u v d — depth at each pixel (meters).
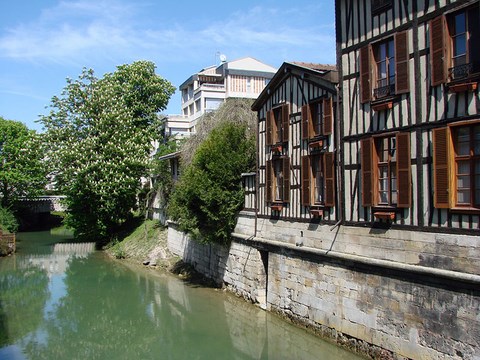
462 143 9.75
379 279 11.53
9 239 32.53
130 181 33.31
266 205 16.94
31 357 13.92
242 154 19.28
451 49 9.91
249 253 17.86
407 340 10.68
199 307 17.97
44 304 19.58
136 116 39.56
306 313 14.34
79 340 15.34
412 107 10.75
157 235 31.02
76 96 34.56
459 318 9.52
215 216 18.91
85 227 35.06
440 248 10.01
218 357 13.38
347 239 12.64
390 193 11.45
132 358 13.57
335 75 13.19
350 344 12.40
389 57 11.58
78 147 32.78
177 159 30.31
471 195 9.51
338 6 13.05
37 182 44.09
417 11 10.65
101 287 22.19
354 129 12.48
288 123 15.81
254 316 16.20
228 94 46.34
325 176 13.52
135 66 40.03
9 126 43.31
